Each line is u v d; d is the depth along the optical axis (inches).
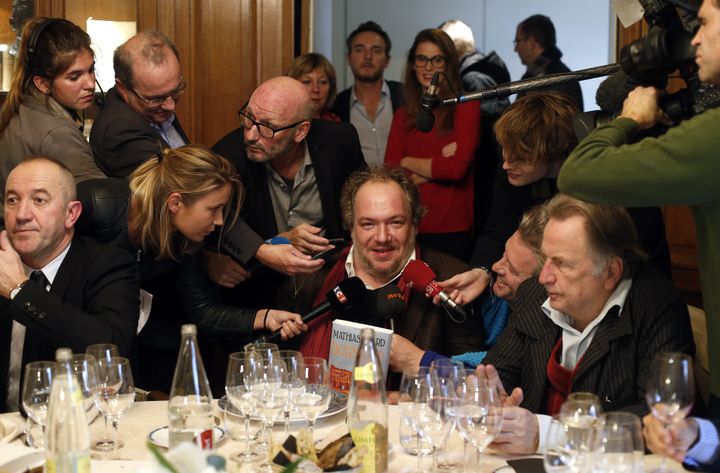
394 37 269.7
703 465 78.3
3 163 137.9
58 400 72.7
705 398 101.3
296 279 130.1
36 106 137.9
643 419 79.5
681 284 189.0
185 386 84.8
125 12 189.5
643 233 119.1
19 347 112.7
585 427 73.2
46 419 80.9
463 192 177.3
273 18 197.0
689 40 86.3
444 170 174.6
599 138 86.7
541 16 233.1
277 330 125.4
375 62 196.7
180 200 119.3
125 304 115.1
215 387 152.0
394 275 123.1
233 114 197.9
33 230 111.2
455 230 177.0
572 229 95.3
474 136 175.9
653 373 77.4
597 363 97.3
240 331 128.0
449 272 125.3
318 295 127.5
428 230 177.0
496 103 203.0
